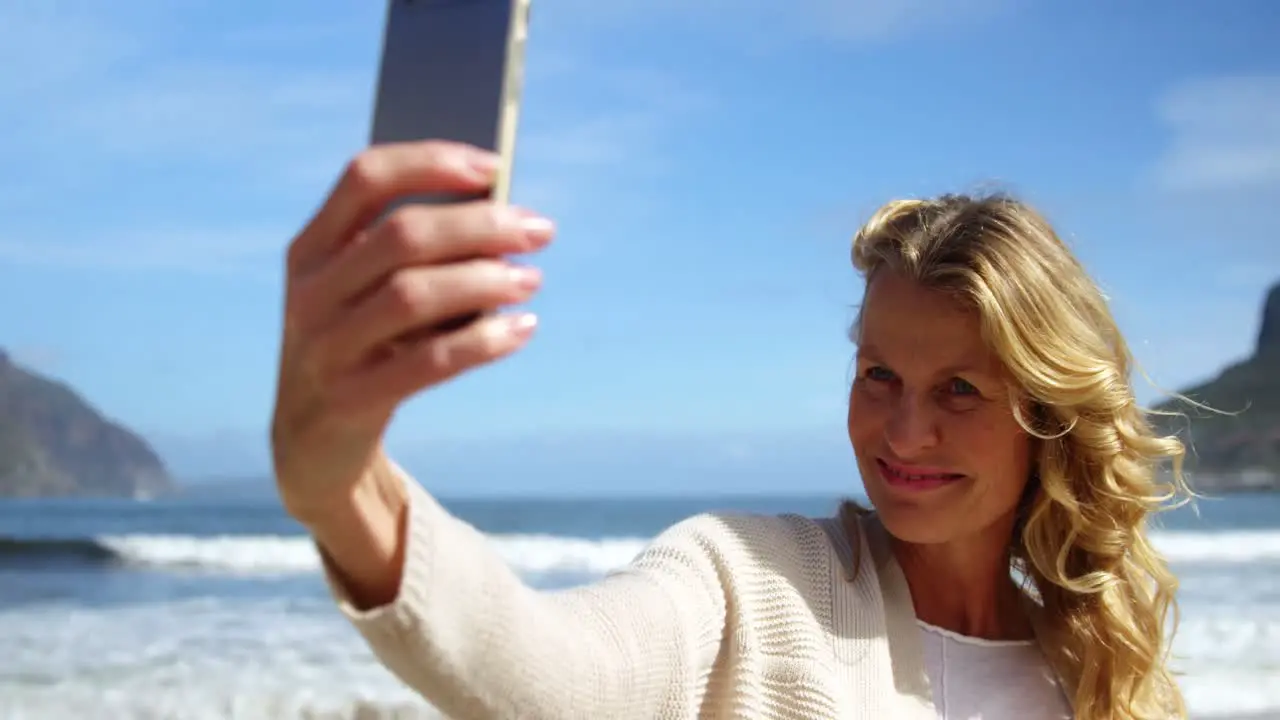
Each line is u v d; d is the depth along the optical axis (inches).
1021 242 77.5
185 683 297.7
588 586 60.7
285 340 32.8
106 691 283.1
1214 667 327.9
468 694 40.9
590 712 47.8
